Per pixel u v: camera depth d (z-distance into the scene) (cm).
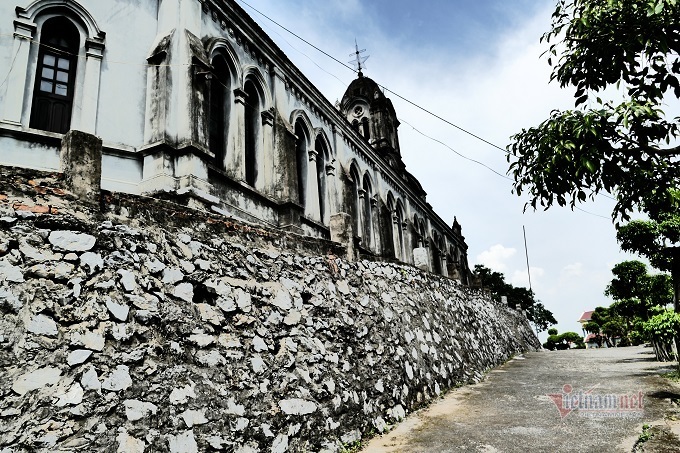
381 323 999
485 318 1947
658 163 563
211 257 649
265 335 671
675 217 1306
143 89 1127
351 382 795
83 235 507
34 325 435
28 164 973
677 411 758
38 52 1044
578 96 615
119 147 1057
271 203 1375
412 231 2727
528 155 623
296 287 788
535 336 3372
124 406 459
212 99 1266
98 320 480
